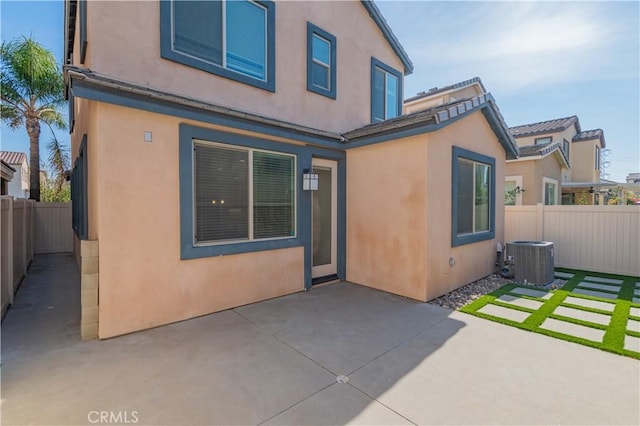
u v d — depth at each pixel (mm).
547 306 5508
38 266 9203
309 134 6418
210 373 3379
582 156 20875
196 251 4996
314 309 5453
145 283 4543
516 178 13469
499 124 7707
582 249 8391
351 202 7262
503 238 8688
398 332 4488
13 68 12688
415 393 3037
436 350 3934
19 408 2775
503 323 4789
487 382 3225
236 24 5758
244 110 5852
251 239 5770
